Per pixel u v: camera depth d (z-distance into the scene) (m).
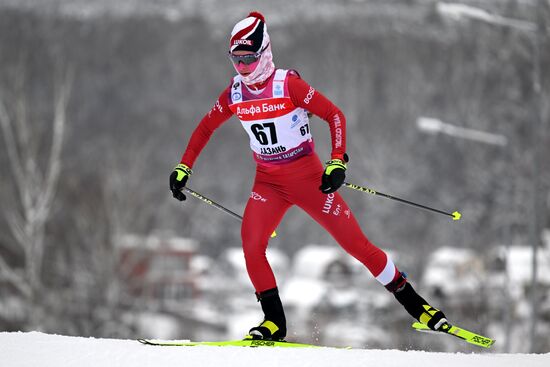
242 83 16.38
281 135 16.28
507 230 59.62
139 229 93.88
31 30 168.75
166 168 172.88
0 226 81.75
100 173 98.50
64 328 81.81
